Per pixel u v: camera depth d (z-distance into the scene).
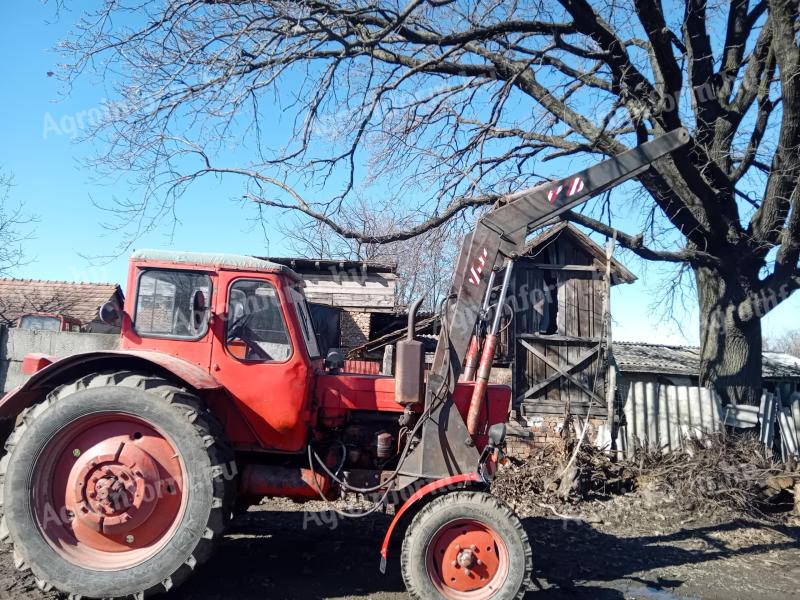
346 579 4.34
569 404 9.16
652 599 4.28
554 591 4.38
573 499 6.93
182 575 3.59
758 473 7.28
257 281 4.23
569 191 4.51
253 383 4.12
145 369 4.02
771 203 7.74
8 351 6.83
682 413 8.44
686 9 7.61
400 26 7.37
